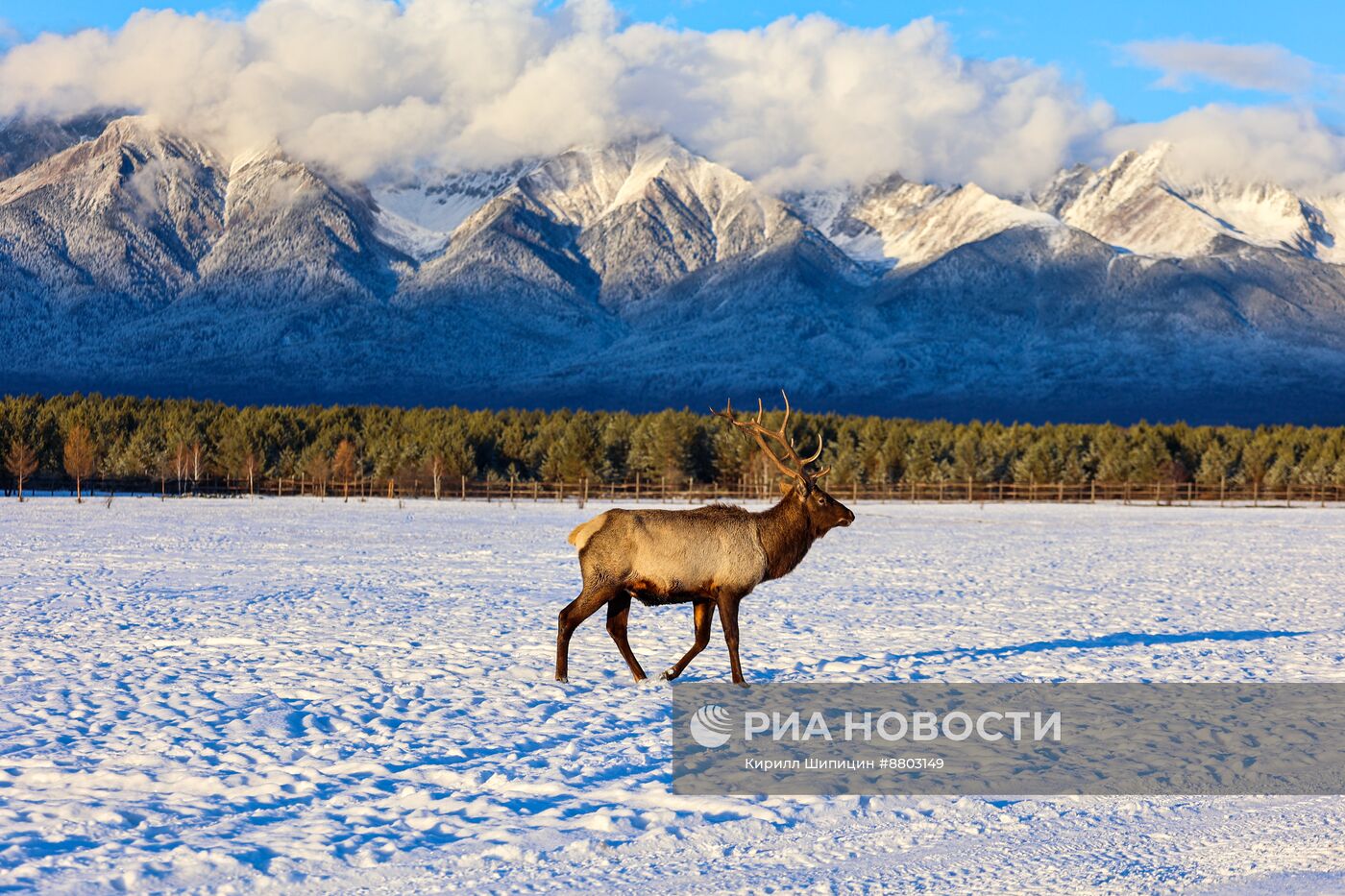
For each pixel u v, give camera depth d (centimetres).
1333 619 1906
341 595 2091
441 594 2134
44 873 687
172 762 923
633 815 807
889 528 4709
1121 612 1989
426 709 1120
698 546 1240
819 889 682
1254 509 7019
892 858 739
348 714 1094
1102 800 864
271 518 4875
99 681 1236
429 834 772
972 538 4112
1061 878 703
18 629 1612
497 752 971
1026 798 868
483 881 693
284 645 1493
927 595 2220
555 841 757
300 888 679
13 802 816
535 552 3222
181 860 710
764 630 1691
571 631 1253
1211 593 2311
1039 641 1625
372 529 4194
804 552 1288
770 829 790
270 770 905
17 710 1091
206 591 2130
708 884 689
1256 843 770
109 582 2258
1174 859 739
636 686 1245
